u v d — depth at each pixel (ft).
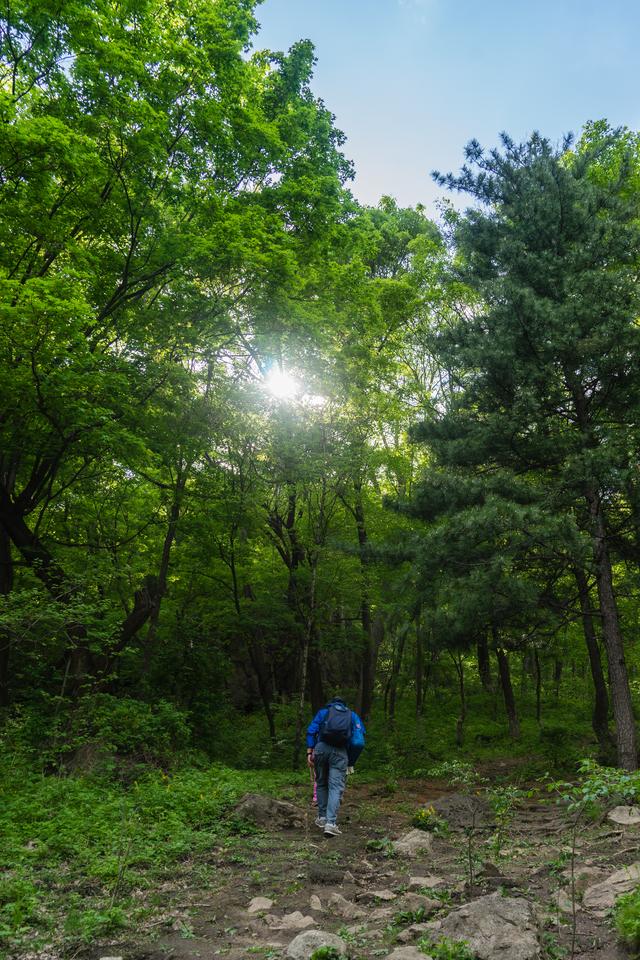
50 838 22.38
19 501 45.19
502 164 53.36
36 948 14.48
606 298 44.86
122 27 43.88
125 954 14.28
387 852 23.53
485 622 47.37
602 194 51.37
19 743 36.52
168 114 46.57
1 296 34.12
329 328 57.47
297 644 68.54
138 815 27.12
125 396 43.75
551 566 50.26
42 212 40.11
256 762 52.34
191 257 44.78
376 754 60.44
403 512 52.80
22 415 40.60
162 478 54.65
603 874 17.87
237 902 17.98
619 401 46.47
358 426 56.65
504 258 49.85
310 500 60.59
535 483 50.65
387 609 53.88
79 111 41.32
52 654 48.34
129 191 44.04
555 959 12.70
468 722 83.10
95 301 47.01
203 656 55.98
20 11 37.60
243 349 56.13
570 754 52.13
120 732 39.65
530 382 45.42
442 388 77.71
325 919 16.51
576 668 116.37
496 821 28.27
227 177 52.75
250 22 53.52
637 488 42.70
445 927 13.91
